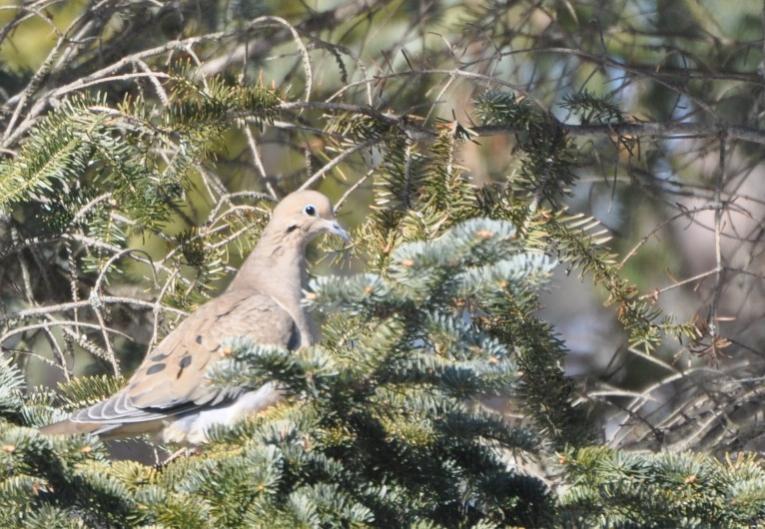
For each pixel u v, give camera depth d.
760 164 15.01
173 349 9.55
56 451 6.99
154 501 6.99
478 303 7.86
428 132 11.22
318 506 6.89
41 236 11.63
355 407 7.15
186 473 7.21
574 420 8.41
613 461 7.45
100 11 12.84
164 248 13.46
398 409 7.39
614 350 15.07
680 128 12.33
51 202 10.48
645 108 14.19
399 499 7.39
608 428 14.45
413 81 13.59
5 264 12.52
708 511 7.38
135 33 13.23
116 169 10.11
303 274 10.41
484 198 10.16
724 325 14.52
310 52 13.80
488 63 13.43
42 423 8.45
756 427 11.97
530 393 8.35
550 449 8.22
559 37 13.91
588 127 12.20
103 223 10.58
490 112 11.19
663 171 14.41
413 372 6.92
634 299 10.18
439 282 6.68
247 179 14.12
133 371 12.79
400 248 6.76
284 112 12.21
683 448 11.91
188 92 10.82
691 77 12.47
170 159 11.26
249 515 6.85
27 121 11.41
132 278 13.15
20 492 6.84
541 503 7.56
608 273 10.12
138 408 9.25
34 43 13.95
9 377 8.43
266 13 13.77
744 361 13.77
